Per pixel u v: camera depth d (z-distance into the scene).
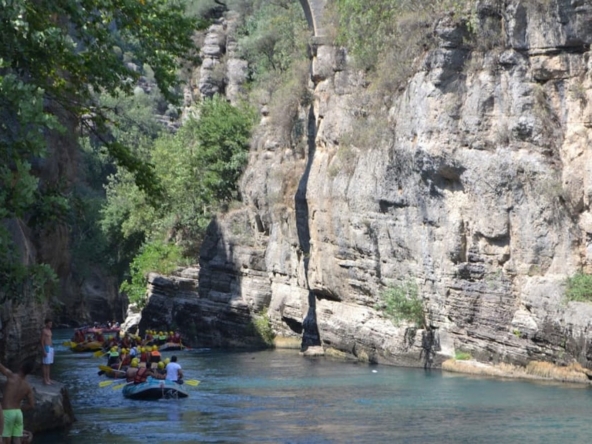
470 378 34.03
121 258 82.44
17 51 20.78
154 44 25.52
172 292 63.53
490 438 22.66
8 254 18.97
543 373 32.56
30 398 17.31
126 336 54.72
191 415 27.30
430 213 37.00
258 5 74.75
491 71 34.75
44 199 20.30
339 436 23.38
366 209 41.09
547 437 22.61
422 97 36.66
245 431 24.38
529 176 33.38
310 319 48.69
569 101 33.03
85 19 23.66
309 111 50.09
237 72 72.81
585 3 32.38
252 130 63.44
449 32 35.78
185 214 68.06
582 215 32.38
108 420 26.48
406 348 39.12
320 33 48.47
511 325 33.81
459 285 35.78
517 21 33.94
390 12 40.91
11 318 33.03
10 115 18.17
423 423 24.97
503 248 34.41
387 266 40.25
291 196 52.78
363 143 41.59
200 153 67.19
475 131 34.88
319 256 46.19
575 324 31.08
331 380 35.47
